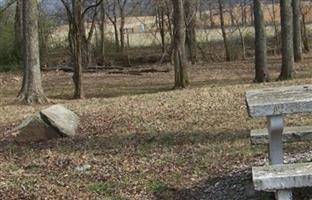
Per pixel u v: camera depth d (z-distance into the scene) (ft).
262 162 22.62
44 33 111.96
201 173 22.48
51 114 32.94
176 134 30.76
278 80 60.13
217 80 72.69
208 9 149.79
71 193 21.22
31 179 23.41
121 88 71.82
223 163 23.49
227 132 30.14
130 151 27.58
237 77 76.74
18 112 44.65
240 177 20.75
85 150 28.73
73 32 58.70
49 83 84.12
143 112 39.19
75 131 33.68
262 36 60.39
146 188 21.31
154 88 69.05
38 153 28.86
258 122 32.30
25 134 32.35
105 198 20.49
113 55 119.96
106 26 147.74
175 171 23.22
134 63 118.73
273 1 130.41
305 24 125.90
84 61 106.11
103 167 24.80
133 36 138.00
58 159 26.99
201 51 115.34
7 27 112.06
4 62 110.93
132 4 129.39
